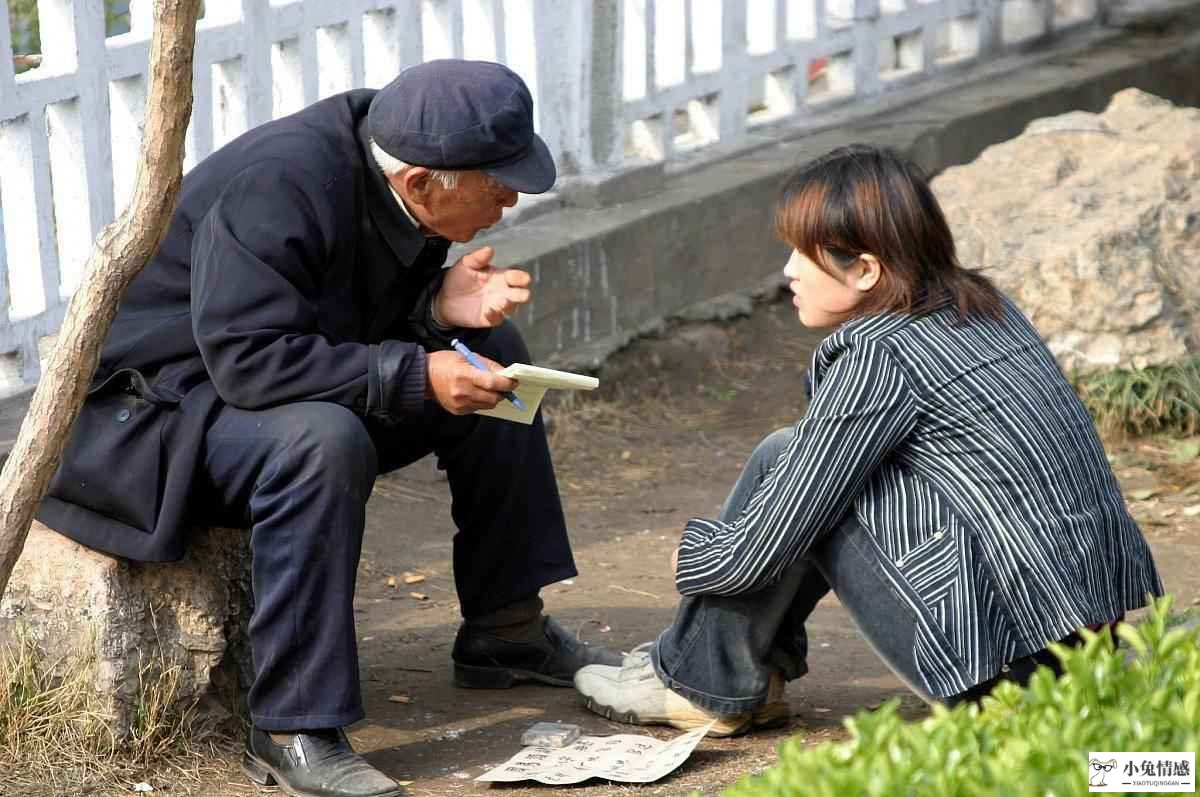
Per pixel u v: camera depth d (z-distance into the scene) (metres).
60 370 7.34
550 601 11.73
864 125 19.98
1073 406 7.94
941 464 7.66
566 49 16.61
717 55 18.56
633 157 17.66
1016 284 15.16
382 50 14.95
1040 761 4.56
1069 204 15.53
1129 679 5.18
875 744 4.77
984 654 7.40
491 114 8.14
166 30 6.81
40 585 8.53
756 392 16.88
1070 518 7.59
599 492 14.44
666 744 8.64
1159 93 23.70
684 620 8.82
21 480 7.43
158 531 8.14
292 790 8.19
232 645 8.98
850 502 7.85
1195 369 14.88
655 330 17.16
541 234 16.09
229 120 13.59
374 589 11.95
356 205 8.42
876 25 20.56
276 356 7.91
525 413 8.38
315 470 7.86
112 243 7.19
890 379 7.60
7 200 11.88
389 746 9.01
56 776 8.30
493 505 9.56
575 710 9.58
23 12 22.30
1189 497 13.79
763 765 8.59
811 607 8.80
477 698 9.80
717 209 17.75
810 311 8.00
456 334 9.10
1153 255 15.16
